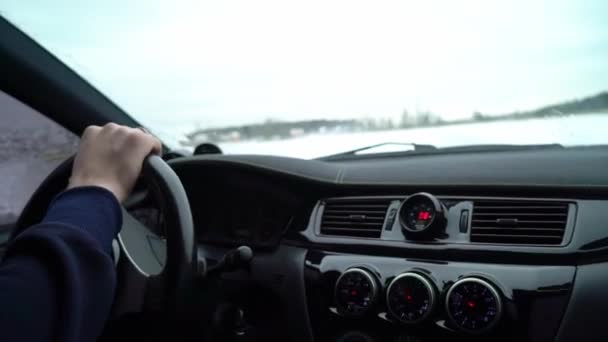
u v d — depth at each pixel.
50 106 1.87
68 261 0.53
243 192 1.67
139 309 0.97
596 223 1.17
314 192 1.56
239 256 0.99
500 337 1.18
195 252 0.92
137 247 1.06
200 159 1.73
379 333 1.33
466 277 1.22
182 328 0.94
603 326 1.10
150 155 0.90
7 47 1.70
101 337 1.07
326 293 1.44
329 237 1.49
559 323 1.13
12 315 0.48
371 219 1.45
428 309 1.23
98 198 0.62
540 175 1.29
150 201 1.57
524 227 1.23
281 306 1.51
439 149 1.82
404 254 1.35
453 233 1.30
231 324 1.44
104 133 0.69
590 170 1.28
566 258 1.17
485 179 1.31
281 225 1.58
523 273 1.18
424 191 1.38
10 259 0.55
